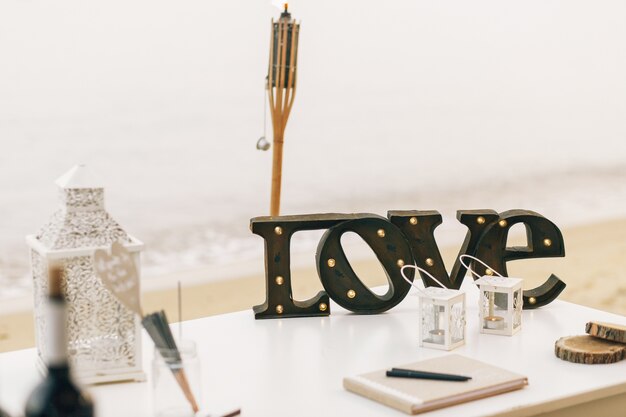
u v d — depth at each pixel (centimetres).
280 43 211
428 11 728
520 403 135
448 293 168
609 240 614
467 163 749
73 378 98
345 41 699
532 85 772
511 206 723
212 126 642
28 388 141
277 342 172
